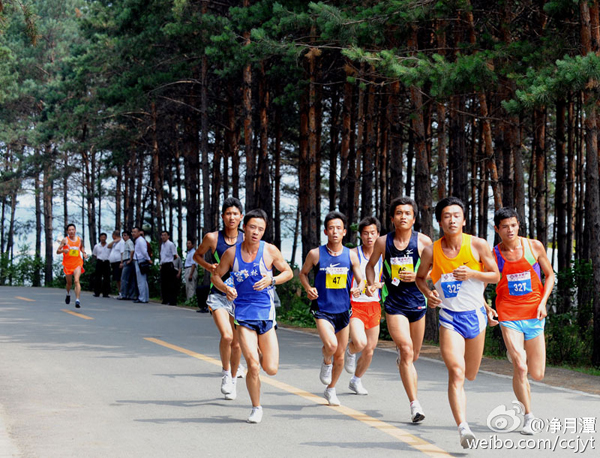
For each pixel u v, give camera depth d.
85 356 18.64
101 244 42.56
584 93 21.08
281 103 36.56
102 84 55.38
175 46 43.59
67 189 84.31
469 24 26.02
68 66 71.31
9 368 16.70
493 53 21.17
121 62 49.38
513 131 24.48
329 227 12.73
